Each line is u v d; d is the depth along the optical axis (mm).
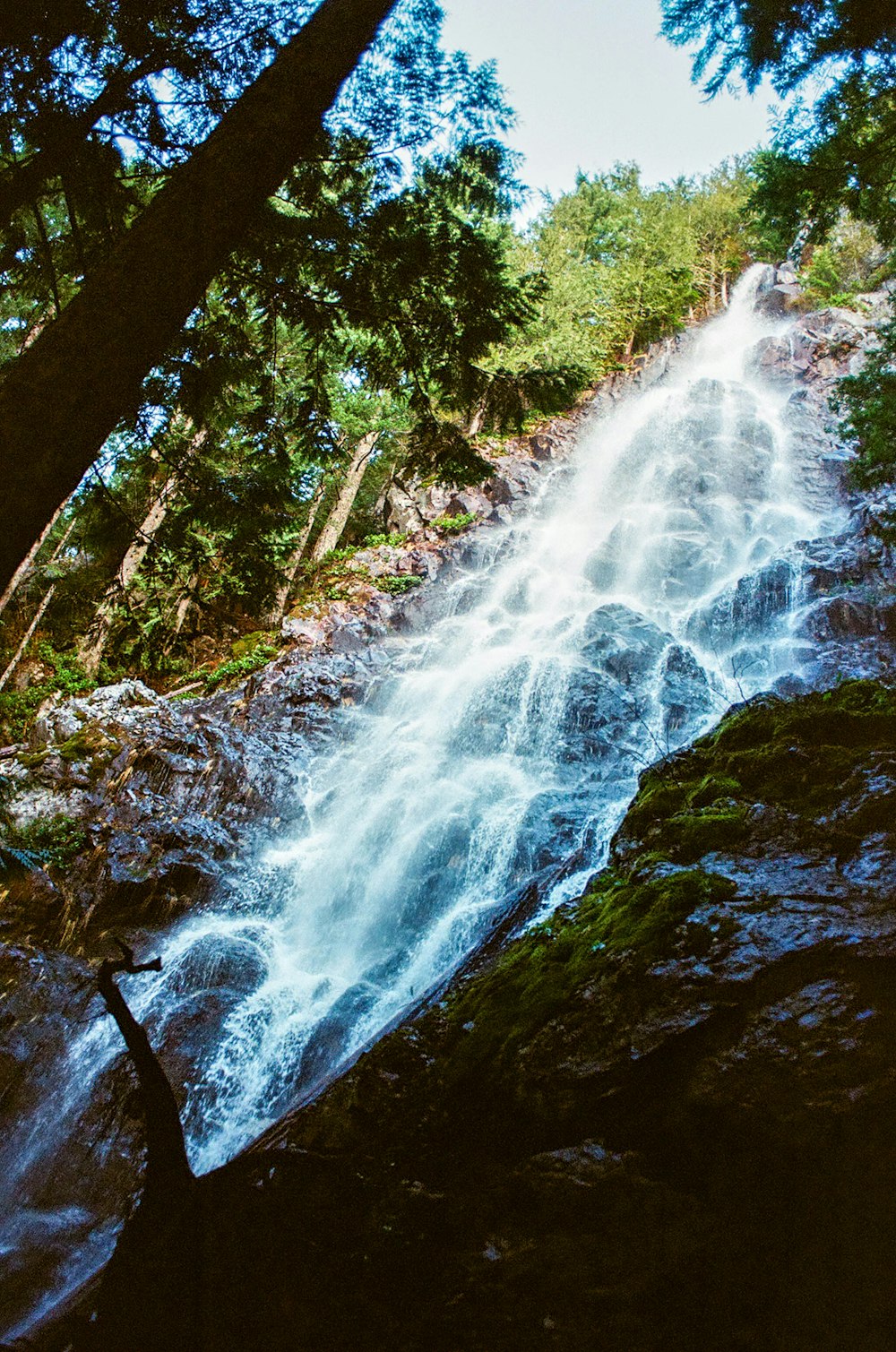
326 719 17188
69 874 12375
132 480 7742
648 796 4836
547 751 14945
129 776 14586
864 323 30031
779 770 4402
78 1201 7762
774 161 9016
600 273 36031
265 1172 3385
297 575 25219
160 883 12352
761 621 18062
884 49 7652
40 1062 9523
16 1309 6383
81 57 4902
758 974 3027
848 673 14344
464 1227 2986
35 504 3102
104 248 5848
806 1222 2621
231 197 3873
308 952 11859
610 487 27188
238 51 5078
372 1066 3744
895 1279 2447
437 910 11672
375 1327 2834
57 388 3250
